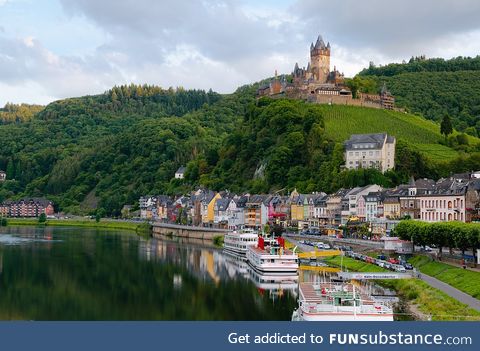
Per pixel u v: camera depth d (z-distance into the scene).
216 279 190.25
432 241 184.75
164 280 187.62
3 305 152.50
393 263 186.25
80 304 153.25
